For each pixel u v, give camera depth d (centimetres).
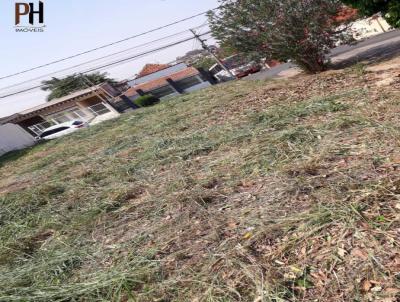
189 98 1483
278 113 637
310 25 1010
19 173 1091
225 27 1118
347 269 233
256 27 1080
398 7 732
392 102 494
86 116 3294
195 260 300
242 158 483
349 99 586
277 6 1015
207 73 3528
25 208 588
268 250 278
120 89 4441
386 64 854
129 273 306
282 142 481
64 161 1002
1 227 539
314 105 604
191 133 755
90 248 389
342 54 1510
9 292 332
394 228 251
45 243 441
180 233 354
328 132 465
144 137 923
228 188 416
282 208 328
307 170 379
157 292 275
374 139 397
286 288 234
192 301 254
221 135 642
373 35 1861
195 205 400
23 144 2488
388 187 296
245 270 261
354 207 282
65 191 637
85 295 296
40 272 361
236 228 325
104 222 448
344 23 1070
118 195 516
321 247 259
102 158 836
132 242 370
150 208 441
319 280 233
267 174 411
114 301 280
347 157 379
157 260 317
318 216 287
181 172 527
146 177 569
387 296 204
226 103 998
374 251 237
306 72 1184
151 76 4188
